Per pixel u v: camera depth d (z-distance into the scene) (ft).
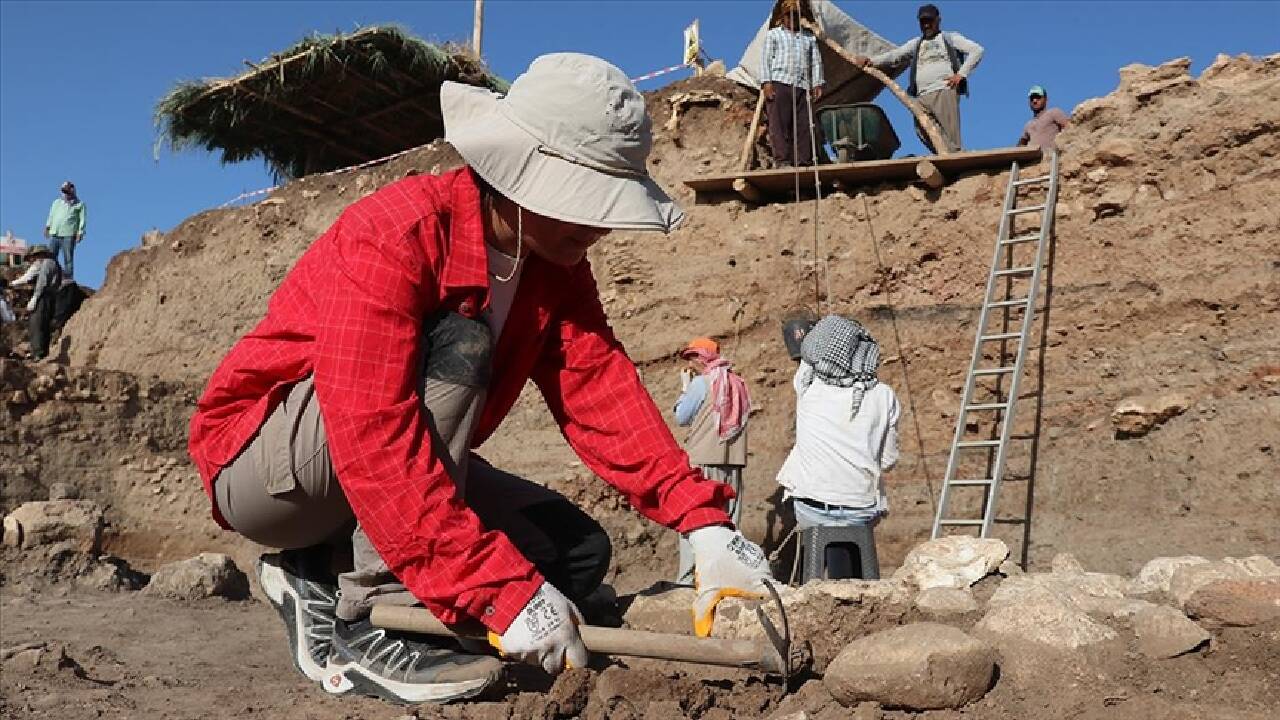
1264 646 8.48
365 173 42.22
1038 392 25.35
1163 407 23.26
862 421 18.35
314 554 10.84
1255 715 7.97
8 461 32.37
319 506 9.79
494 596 8.86
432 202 9.27
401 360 8.84
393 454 8.70
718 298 30.27
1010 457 25.27
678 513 10.56
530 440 31.58
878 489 18.44
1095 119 26.35
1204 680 8.54
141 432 35.22
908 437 26.91
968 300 26.91
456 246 9.35
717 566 10.36
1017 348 25.89
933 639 8.71
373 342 8.73
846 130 28.71
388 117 50.26
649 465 10.65
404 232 8.96
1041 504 24.44
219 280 44.57
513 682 10.02
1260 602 8.64
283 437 9.46
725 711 9.36
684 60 41.39
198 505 35.40
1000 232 25.99
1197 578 9.80
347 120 49.90
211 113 47.98
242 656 16.11
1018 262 26.37
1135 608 9.39
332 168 53.52
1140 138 25.18
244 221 44.91
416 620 9.56
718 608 10.38
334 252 9.18
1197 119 24.41
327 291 8.96
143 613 22.56
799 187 30.12
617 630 9.27
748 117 32.32
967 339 26.68
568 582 10.89
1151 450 23.39
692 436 25.02
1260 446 21.93
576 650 9.02
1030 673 8.81
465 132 9.32
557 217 9.02
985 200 27.27
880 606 10.11
